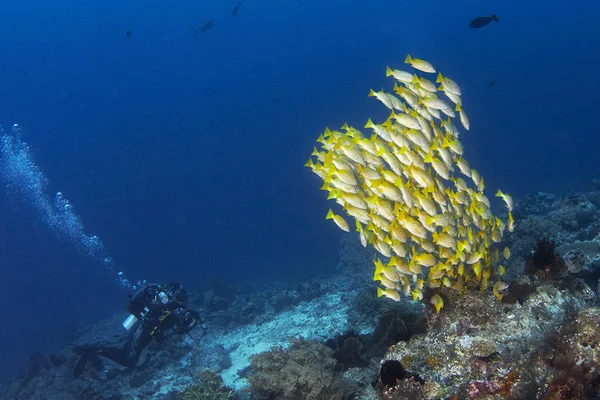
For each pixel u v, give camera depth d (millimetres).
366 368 6703
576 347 3395
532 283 5141
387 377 4297
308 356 6469
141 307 10188
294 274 25141
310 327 11906
